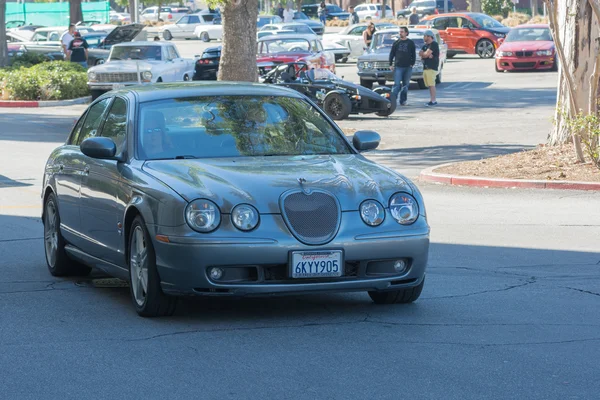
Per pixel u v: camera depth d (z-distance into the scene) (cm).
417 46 6581
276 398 1054
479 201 2717
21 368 1177
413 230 1404
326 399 1048
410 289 1481
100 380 1127
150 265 1392
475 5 11981
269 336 1320
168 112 1579
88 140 1510
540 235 2212
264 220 1337
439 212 2556
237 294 1340
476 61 8562
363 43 9288
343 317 1434
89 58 7469
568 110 3319
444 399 1045
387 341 1290
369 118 5088
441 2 15025
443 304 1520
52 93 6184
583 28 3195
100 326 1388
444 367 1166
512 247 2073
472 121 4834
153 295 1402
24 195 2852
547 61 7350
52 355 1234
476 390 1076
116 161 1546
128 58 5928
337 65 9081
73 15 12206
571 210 2536
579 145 3070
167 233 1352
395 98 5081
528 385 1092
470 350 1241
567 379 1115
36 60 7512
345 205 1371
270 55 6391
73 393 1079
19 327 1387
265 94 1658
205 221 1329
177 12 17900
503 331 1343
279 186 1365
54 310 1501
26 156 3750
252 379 1123
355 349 1249
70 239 1720
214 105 1606
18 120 5181
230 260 1321
